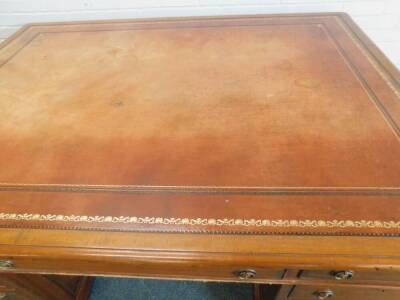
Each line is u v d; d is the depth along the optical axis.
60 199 0.57
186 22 1.17
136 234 0.51
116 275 0.59
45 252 0.50
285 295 0.75
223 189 0.56
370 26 1.24
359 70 0.83
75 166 0.63
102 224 0.53
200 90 0.81
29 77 0.91
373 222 0.49
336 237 0.48
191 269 0.54
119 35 1.12
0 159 0.65
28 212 0.56
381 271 0.47
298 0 1.18
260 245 0.48
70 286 1.03
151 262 0.49
